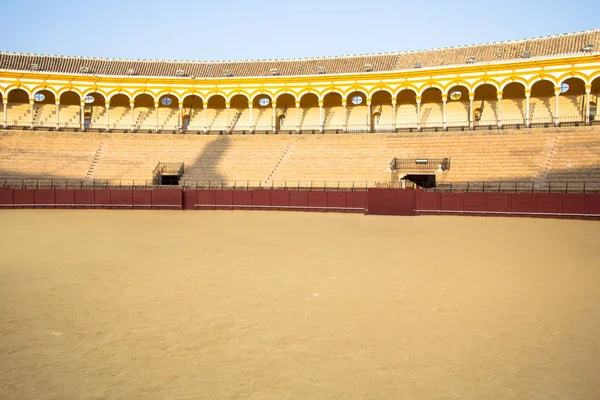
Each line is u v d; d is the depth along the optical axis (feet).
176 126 194.90
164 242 66.54
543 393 21.34
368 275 44.65
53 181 145.28
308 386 21.99
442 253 57.57
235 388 21.80
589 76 148.97
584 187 109.50
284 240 69.15
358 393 21.31
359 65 180.65
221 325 30.19
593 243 66.95
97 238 70.64
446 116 177.06
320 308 33.86
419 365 24.26
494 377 22.91
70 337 27.96
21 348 26.25
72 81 178.60
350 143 158.20
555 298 36.55
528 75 155.74
